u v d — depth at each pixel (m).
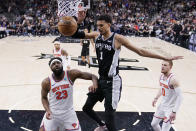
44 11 25.28
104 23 2.95
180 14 24.48
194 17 22.11
